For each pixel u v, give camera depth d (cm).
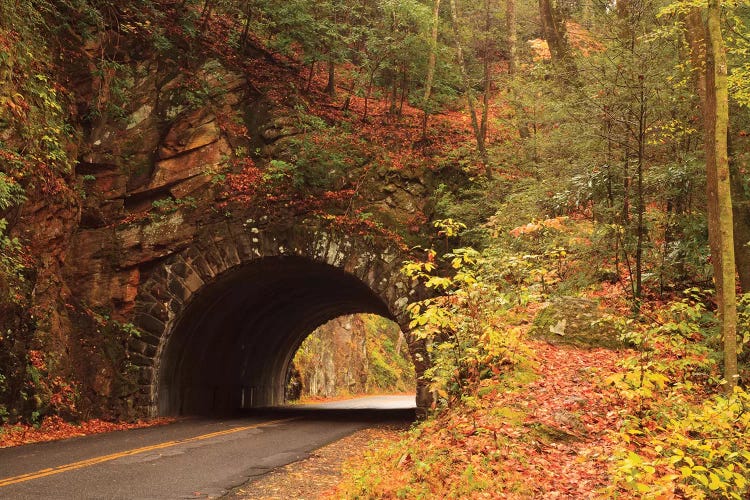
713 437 780
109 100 2125
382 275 2031
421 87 2700
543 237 1518
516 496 724
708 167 1110
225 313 2473
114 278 2089
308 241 2067
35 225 1798
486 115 2266
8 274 1573
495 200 1969
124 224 2114
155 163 2141
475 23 3109
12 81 1675
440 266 2028
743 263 1173
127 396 2006
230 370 2786
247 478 970
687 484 737
